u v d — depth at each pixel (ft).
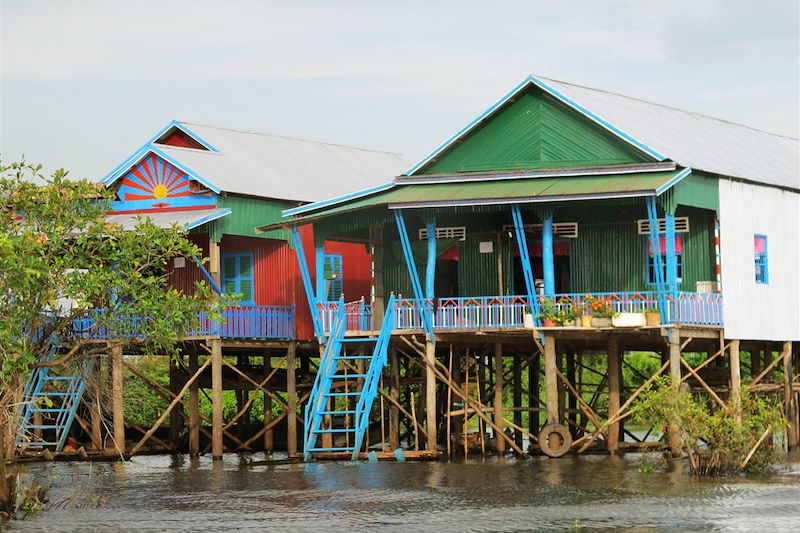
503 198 112.57
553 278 114.11
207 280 136.26
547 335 114.11
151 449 135.03
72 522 89.25
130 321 99.81
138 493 101.40
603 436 126.21
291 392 132.98
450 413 120.67
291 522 87.40
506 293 126.21
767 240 126.11
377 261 130.11
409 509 91.04
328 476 108.27
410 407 139.03
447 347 127.03
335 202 123.34
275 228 125.70
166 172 134.21
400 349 128.36
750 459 106.93
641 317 110.93
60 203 95.96
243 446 135.33
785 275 128.36
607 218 122.93
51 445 130.93
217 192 129.80
